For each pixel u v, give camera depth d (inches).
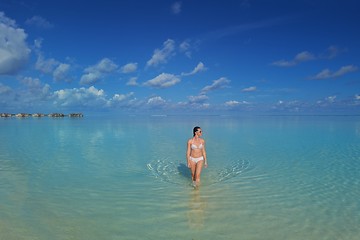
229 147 768.3
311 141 887.1
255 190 384.2
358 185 404.2
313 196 358.3
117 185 409.7
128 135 1099.9
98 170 500.4
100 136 1060.5
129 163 561.0
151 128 1494.8
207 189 390.9
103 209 317.4
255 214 302.4
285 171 490.3
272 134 1127.0
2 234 255.9
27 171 491.2
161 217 296.0
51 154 659.4
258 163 556.4
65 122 2121.1
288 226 274.2
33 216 297.0
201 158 411.5
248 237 252.7
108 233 260.5
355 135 1061.1
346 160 581.6
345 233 260.1
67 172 486.3
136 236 255.0
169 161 581.3
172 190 386.9
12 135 1079.6
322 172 481.4
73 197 357.1
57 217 295.1
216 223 281.3
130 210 315.0
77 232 262.4
